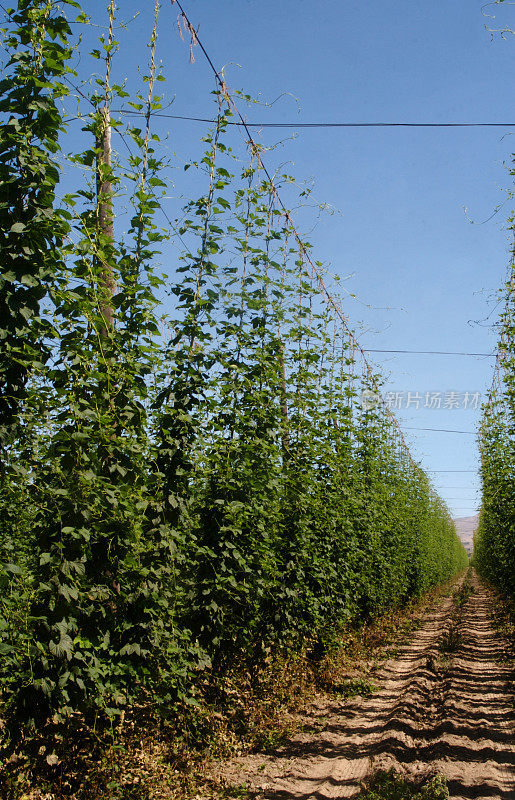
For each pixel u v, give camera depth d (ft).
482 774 17.90
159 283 17.11
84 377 15.28
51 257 14.15
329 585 32.12
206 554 20.72
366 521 41.98
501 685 33.01
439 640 49.93
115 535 15.40
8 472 13.61
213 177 21.57
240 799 16.62
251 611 23.57
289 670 28.19
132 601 15.79
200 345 20.92
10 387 13.66
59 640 13.41
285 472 29.17
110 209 17.01
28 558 17.11
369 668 39.52
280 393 27.76
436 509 106.32
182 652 18.19
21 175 13.57
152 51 17.66
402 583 62.39
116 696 14.93
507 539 44.62
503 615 60.29
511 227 32.50
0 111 13.85
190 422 19.49
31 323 13.58
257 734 22.12
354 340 43.47
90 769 14.69
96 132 16.56
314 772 19.31
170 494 18.48
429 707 29.19
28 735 13.67
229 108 22.61
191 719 19.02
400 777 17.79
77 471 14.29
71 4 14.47
